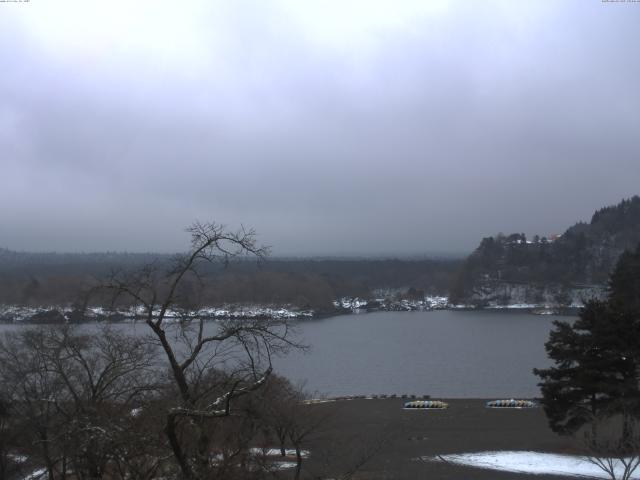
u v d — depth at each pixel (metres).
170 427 13.23
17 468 24.19
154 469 15.20
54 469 22.16
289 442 35.69
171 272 14.57
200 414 12.91
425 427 44.28
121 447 14.83
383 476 31.17
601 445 29.80
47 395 23.66
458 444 38.78
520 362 90.06
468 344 112.31
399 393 67.44
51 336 27.45
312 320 156.00
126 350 24.09
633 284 61.03
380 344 111.31
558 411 35.06
